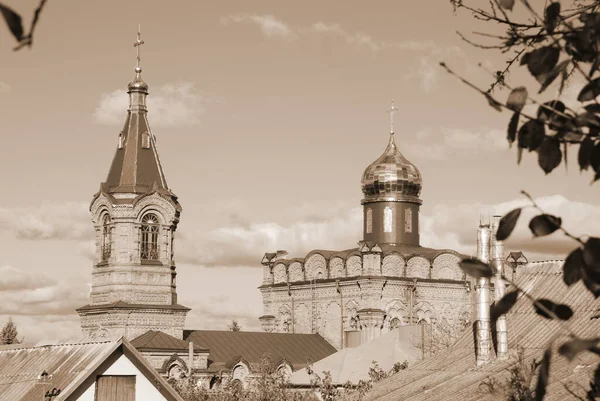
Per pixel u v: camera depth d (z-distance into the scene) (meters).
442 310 136.50
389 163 140.88
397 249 138.50
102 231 129.62
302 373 87.12
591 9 9.22
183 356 122.25
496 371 41.31
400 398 45.16
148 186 129.62
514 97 8.71
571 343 7.47
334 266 139.50
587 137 8.71
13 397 51.47
